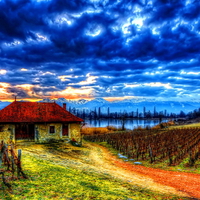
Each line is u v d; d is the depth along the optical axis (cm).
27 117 2814
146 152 2795
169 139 3675
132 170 1881
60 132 2978
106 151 3030
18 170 1022
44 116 2942
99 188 1040
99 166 1870
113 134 5116
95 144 3800
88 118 18112
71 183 1049
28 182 955
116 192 1010
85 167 1673
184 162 2189
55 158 1920
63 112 3173
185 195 1154
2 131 2611
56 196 825
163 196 1071
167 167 2041
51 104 3266
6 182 858
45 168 1304
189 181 1533
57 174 1195
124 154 2772
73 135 3083
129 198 932
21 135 2728
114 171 1717
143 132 5394
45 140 2859
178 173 1808
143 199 958
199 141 3325
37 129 2820
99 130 6103
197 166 2016
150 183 1403
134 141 3625
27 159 1553
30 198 762
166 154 2584
